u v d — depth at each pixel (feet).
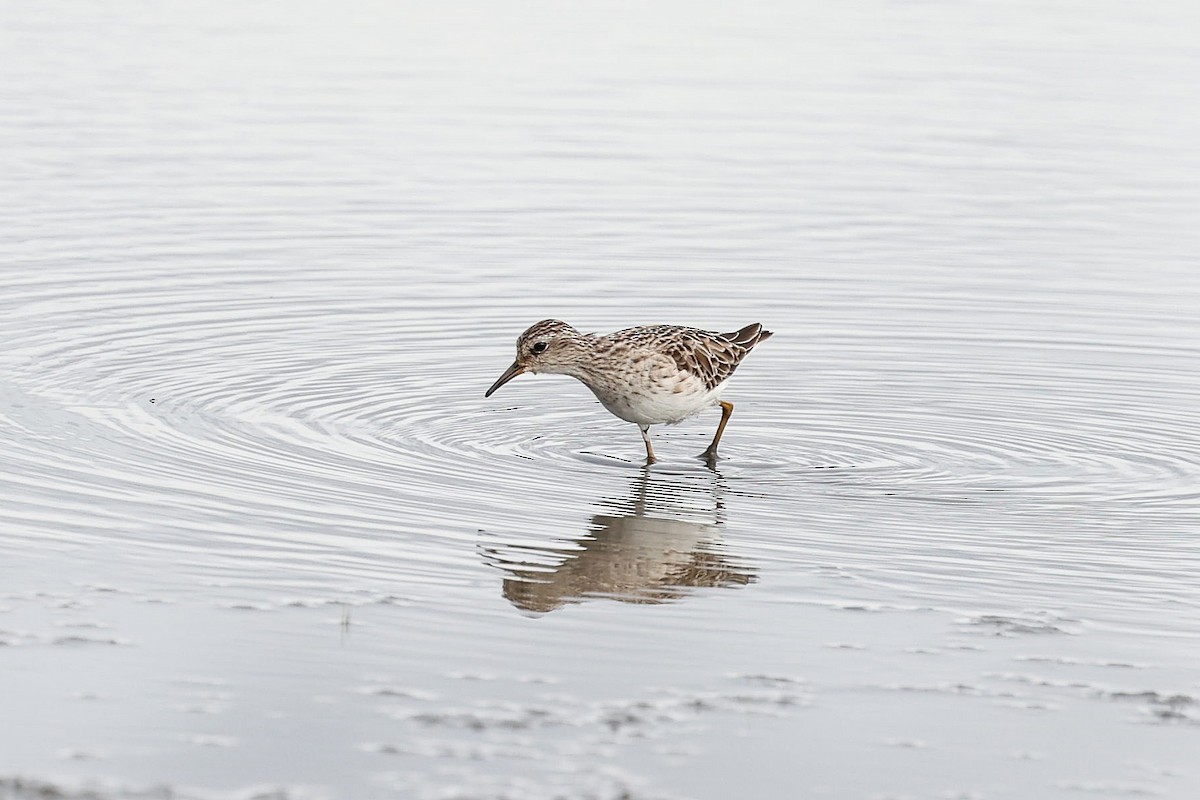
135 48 132.36
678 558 46.01
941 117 115.44
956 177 100.83
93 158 99.71
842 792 32.17
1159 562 46.52
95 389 61.52
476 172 100.53
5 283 75.51
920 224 91.09
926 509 51.70
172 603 40.55
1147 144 108.78
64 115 109.81
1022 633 40.65
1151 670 38.42
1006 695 36.83
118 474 51.44
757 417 63.16
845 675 37.73
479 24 146.51
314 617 40.09
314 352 68.49
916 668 38.27
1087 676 37.99
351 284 78.59
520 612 41.11
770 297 78.33
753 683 37.09
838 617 41.55
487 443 58.44
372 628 39.52
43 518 46.68
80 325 70.03
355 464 54.39
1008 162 104.27
